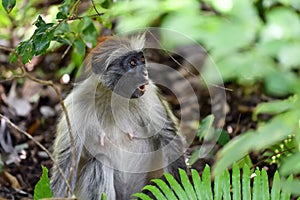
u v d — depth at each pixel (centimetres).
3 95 1256
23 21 1304
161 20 1034
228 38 647
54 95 1252
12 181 1014
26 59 779
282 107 593
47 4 1278
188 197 704
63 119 879
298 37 656
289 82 652
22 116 1220
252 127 1085
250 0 698
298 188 579
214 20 734
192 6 866
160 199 705
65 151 857
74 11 880
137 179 878
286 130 541
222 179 708
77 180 864
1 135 1126
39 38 773
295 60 648
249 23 664
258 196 696
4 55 1336
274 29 660
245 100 1148
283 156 883
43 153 1108
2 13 1288
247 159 872
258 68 661
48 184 677
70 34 933
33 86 1267
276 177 701
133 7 1004
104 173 864
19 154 1105
